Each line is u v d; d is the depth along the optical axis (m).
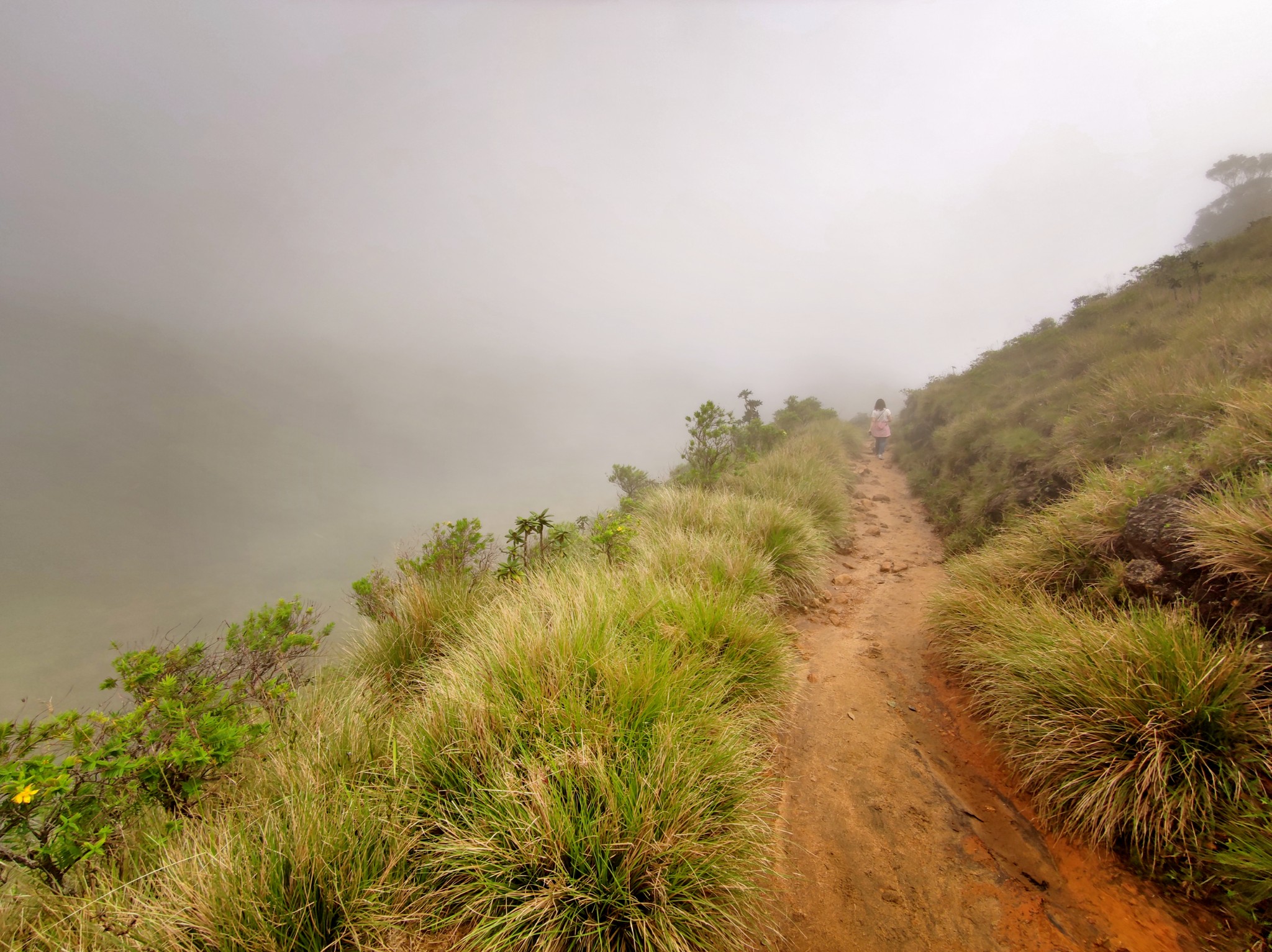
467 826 2.21
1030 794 2.76
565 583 4.22
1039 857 2.41
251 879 1.87
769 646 3.80
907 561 6.85
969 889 2.31
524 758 2.34
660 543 5.54
